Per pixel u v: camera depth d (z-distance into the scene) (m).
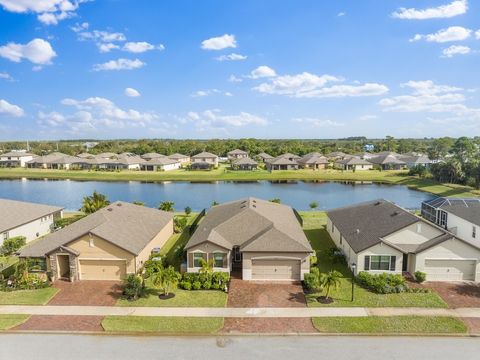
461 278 30.33
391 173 115.81
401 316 24.34
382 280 28.64
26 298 27.38
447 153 178.62
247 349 20.64
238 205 41.53
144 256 33.66
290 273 30.73
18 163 140.62
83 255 30.84
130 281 27.86
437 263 30.33
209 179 107.06
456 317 24.19
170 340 21.61
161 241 40.22
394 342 21.34
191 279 29.27
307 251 30.14
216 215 41.31
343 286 29.47
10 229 39.53
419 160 131.50
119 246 30.42
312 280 28.25
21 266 30.62
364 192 86.44
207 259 31.39
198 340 21.61
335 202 74.25
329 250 36.84
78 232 32.94
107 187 95.12
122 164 128.25
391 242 31.36
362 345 21.05
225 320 23.94
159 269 30.17
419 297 27.22
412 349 20.62
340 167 129.75
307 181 106.44
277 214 40.66
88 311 25.27
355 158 130.25
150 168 127.00
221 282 29.19
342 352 20.33
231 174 115.25
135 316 24.45
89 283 30.38
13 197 81.06
